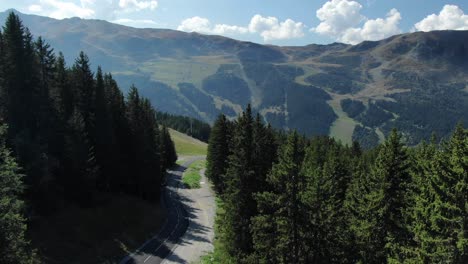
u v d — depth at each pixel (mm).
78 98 53125
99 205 50250
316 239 25281
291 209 24562
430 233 22156
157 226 56219
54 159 42219
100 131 52719
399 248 23969
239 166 30938
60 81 50625
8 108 41156
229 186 32844
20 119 41750
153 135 69938
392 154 25844
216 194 80375
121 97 64500
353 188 39000
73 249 39188
